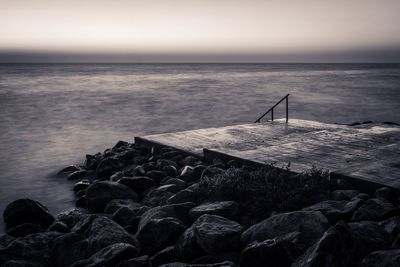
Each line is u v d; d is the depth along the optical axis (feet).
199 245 21.43
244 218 25.14
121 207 30.58
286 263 17.95
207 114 127.75
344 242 16.62
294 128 54.54
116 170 46.88
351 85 275.80
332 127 54.95
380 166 32.81
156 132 96.84
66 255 23.40
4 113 130.62
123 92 213.87
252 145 43.98
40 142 84.79
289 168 32.91
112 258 20.65
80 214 31.96
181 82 320.29
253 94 200.34
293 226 20.26
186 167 39.81
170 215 26.20
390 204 24.40
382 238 19.03
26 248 24.41
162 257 22.03
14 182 52.08
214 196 28.17
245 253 18.71
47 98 180.24
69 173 54.75
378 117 122.93
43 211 32.81
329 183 29.19
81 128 102.42
